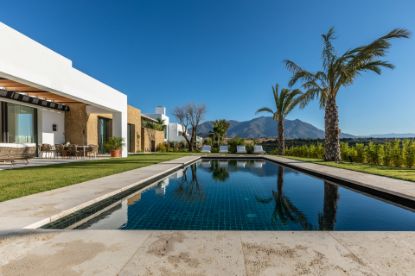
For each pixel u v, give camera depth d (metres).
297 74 12.91
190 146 29.92
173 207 4.24
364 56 10.89
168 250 2.07
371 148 11.87
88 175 6.29
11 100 10.99
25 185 4.82
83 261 1.88
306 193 5.47
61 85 8.94
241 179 7.54
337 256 1.98
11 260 1.88
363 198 4.95
